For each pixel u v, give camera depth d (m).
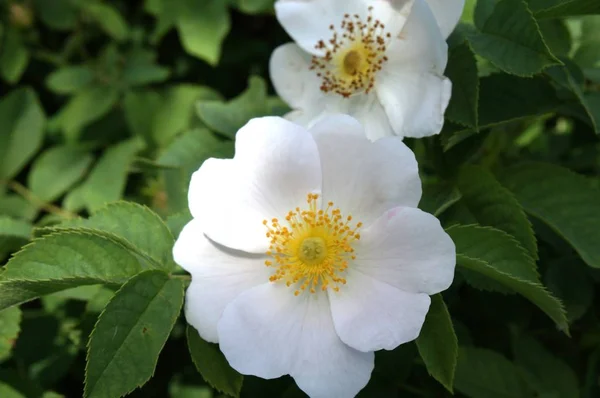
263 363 0.19
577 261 0.23
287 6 0.23
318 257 0.20
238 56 0.34
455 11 0.21
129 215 0.21
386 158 0.20
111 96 0.32
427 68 0.21
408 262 0.19
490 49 0.21
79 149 0.30
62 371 0.24
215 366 0.20
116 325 0.19
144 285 0.20
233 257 0.20
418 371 0.23
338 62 0.23
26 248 0.20
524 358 0.23
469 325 0.25
